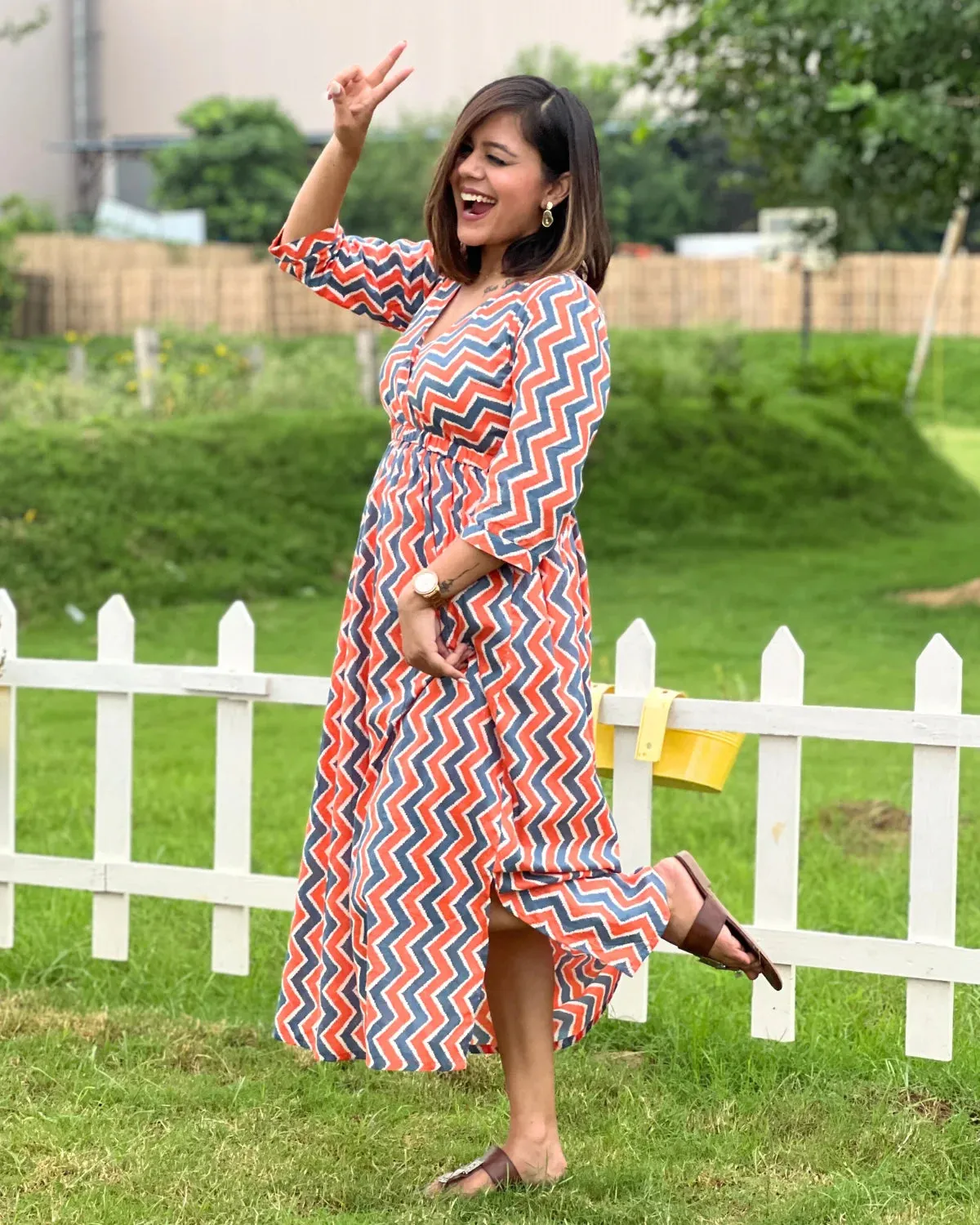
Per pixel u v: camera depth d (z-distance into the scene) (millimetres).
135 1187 2693
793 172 11359
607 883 2574
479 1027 2740
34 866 3963
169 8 53531
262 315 28234
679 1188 2736
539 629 2555
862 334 29734
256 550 11672
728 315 30016
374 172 42062
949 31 8695
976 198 10445
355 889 2580
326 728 2723
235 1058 3383
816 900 4586
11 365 15609
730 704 3359
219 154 44594
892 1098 3152
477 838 2545
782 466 15453
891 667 8484
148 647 9367
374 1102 3146
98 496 11547
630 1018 3510
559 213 2656
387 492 2646
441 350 2584
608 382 2568
